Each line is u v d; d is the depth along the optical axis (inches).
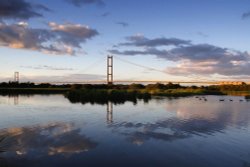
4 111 911.7
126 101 1403.8
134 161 351.9
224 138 474.9
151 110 935.7
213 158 362.0
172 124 624.7
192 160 355.3
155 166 333.1
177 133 519.2
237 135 500.1
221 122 655.8
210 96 2297.0
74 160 354.0
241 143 439.5
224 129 560.1
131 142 446.3
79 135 496.7
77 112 866.8
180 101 1472.7
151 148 410.0
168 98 1758.1
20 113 844.6
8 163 341.4
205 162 346.6
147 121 671.1
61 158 361.4
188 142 447.8
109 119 702.5
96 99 1541.6
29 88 4082.2
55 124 617.3
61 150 397.1
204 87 4023.1
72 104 1203.2
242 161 350.6
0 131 530.3
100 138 473.7
